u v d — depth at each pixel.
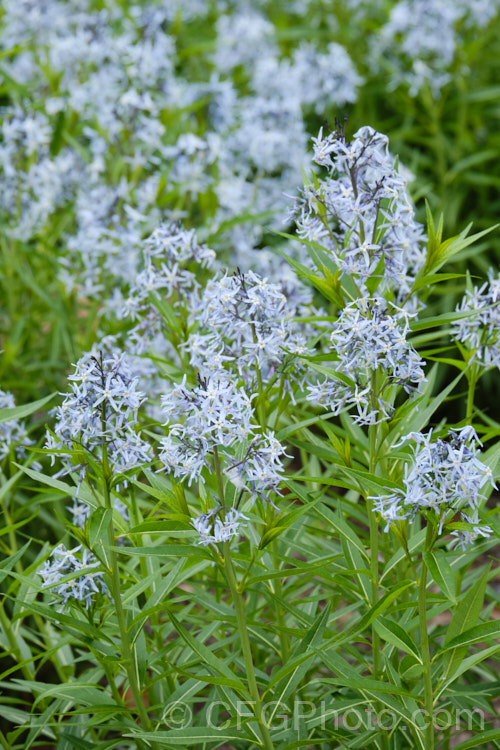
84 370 1.34
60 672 1.54
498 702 1.73
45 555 1.46
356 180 1.39
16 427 1.52
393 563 1.38
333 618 1.47
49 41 2.35
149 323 1.54
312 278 1.38
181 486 1.32
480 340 1.46
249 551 1.43
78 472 1.36
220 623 1.45
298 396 1.42
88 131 1.91
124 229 1.75
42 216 1.97
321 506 1.38
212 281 1.42
